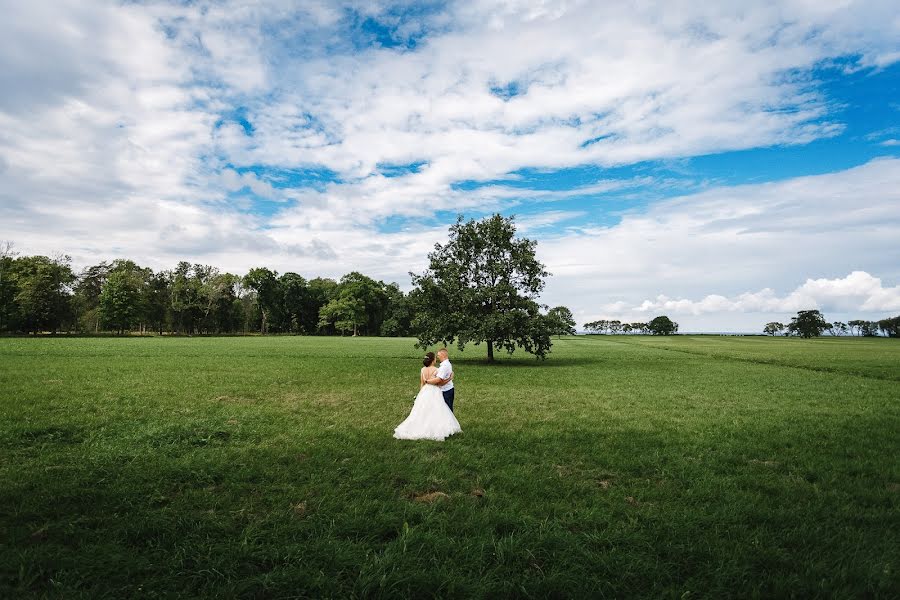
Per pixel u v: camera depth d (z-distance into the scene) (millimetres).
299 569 4777
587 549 5371
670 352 54656
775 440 11094
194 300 109312
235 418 13195
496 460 9164
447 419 11250
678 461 9195
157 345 52438
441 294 35344
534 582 4637
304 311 134125
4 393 16344
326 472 8188
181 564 4883
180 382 20750
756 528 6047
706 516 6328
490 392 19922
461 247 36344
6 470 8039
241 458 9039
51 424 11539
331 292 138750
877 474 8484
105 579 4688
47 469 8102
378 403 16422
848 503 7012
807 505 6832
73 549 5258
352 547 5289
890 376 27531
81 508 6387
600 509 6586
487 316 33906
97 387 18359
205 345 55188
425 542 5441
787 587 4609
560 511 6559
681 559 5242
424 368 11750
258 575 4668
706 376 26938
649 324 199125
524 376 26594
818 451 10188
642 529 5934
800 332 153750
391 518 6059
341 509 6516
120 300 94938
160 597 4379
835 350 59656
